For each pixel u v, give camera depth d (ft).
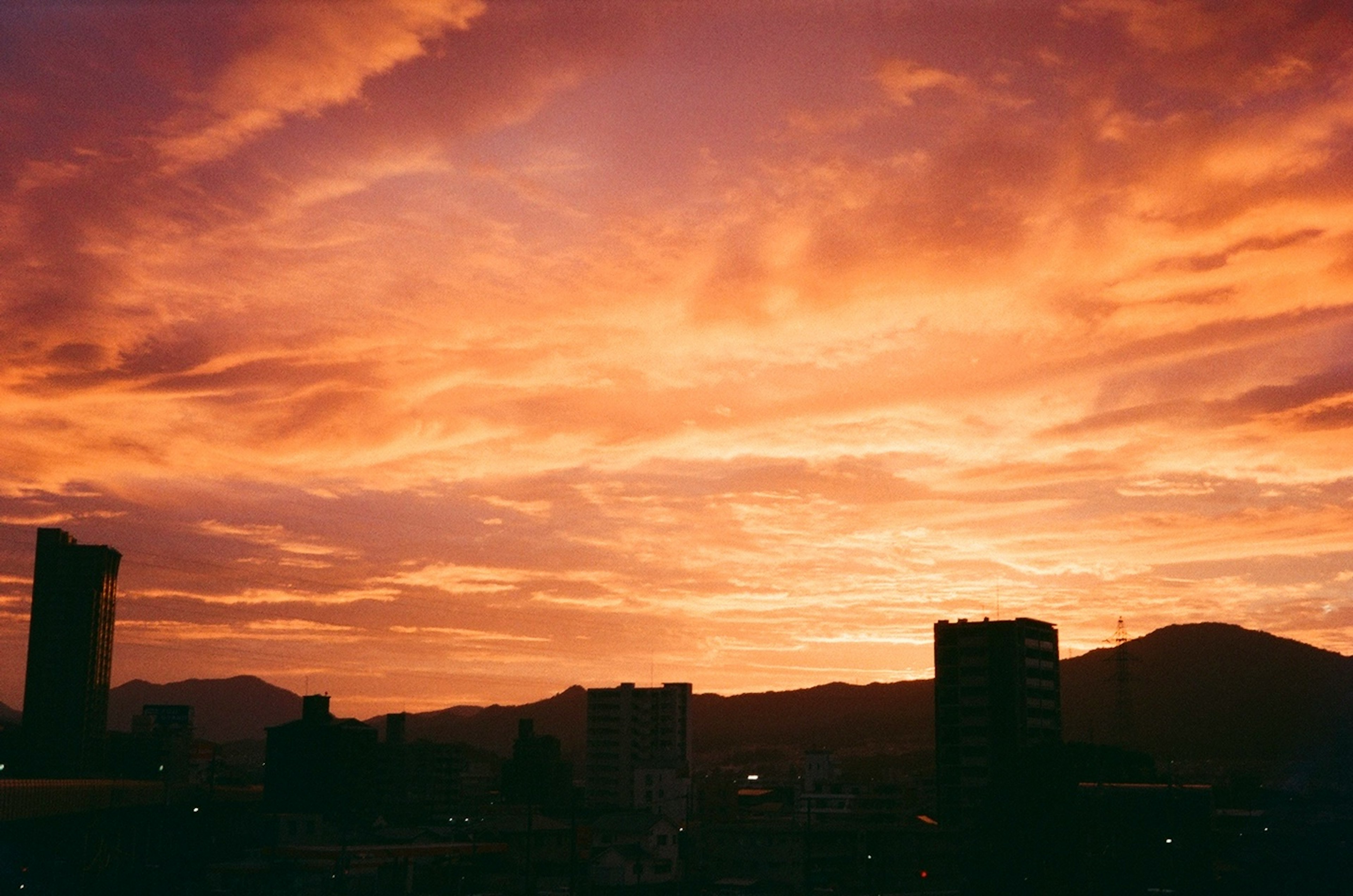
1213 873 413.18
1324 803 458.91
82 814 430.20
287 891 405.18
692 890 448.65
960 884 451.12
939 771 586.86
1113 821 430.20
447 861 450.30
